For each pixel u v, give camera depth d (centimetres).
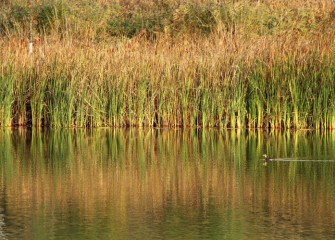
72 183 3197
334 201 2884
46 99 4944
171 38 5847
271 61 4828
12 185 3155
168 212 2733
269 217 2669
